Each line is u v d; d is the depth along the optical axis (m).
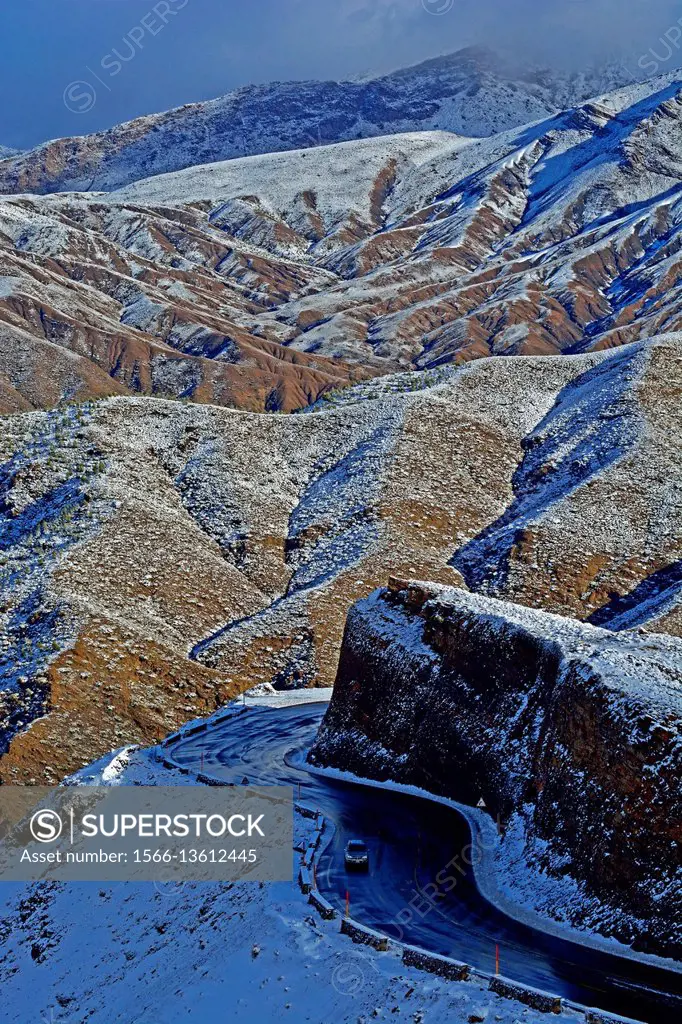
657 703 41.16
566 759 43.44
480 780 50.72
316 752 61.34
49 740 67.69
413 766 54.97
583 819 41.06
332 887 42.31
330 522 98.56
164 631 82.69
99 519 93.81
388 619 62.28
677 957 34.91
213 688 76.94
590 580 87.75
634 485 97.31
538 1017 31.41
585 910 38.47
